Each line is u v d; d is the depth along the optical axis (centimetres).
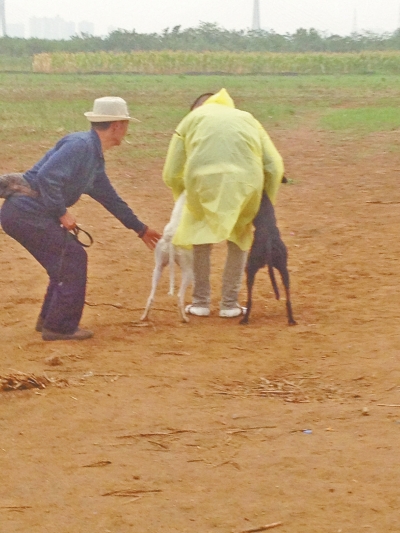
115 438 541
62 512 475
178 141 732
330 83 3353
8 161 1430
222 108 731
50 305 706
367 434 533
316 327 716
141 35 6034
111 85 3181
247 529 458
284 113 2161
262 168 723
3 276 886
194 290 765
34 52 5788
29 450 530
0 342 707
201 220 720
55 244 696
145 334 717
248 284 731
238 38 6084
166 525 463
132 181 1300
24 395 601
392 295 785
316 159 1456
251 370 633
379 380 607
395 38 5978
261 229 721
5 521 469
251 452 520
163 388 605
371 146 1555
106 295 821
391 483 486
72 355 670
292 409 570
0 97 2639
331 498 477
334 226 1024
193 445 530
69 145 688
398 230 995
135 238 1020
